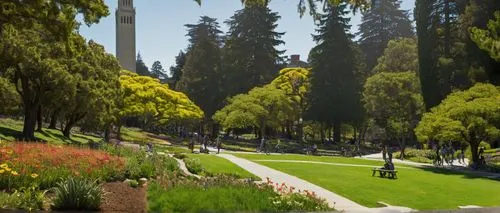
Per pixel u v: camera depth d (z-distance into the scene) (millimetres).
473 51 49125
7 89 36031
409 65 67188
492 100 35906
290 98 68750
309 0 11117
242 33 78562
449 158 41844
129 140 54719
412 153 50219
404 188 21641
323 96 66562
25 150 16000
